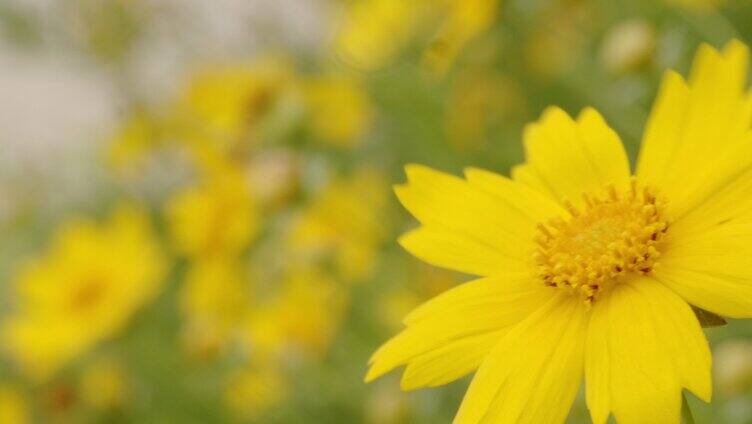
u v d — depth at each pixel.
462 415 0.22
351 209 0.42
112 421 0.50
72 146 0.78
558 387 0.22
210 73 0.48
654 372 0.21
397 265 0.42
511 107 0.48
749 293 0.21
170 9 0.69
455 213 0.24
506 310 0.23
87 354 0.52
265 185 0.41
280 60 0.58
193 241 0.43
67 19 0.70
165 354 0.49
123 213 0.49
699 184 0.23
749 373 0.31
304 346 0.41
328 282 0.41
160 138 0.65
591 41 0.45
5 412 0.53
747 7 0.38
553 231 0.24
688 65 0.36
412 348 0.23
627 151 0.38
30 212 0.73
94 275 0.48
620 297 0.22
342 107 0.48
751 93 0.23
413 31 0.52
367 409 0.40
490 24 0.38
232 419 0.48
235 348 0.44
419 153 0.51
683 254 0.23
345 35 0.55
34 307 0.48
